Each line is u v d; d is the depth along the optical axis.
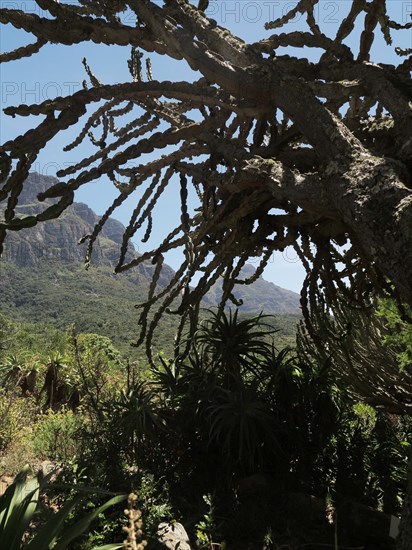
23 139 2.39
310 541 4.43
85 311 150.62
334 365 6.59
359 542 4.47
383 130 2.45
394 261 1.82
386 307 4.45
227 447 5.51
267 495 5.25
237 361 6.52
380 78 2.42
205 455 5.88
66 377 11.98
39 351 21.77
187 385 6.46
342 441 5.97
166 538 3.97
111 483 4.48
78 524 1.85
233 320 6.65
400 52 3.09
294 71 2.61
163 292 2.97
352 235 2.39
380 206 1.91
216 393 6.08
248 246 3.00
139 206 3.00
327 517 4.87
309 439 6.03
